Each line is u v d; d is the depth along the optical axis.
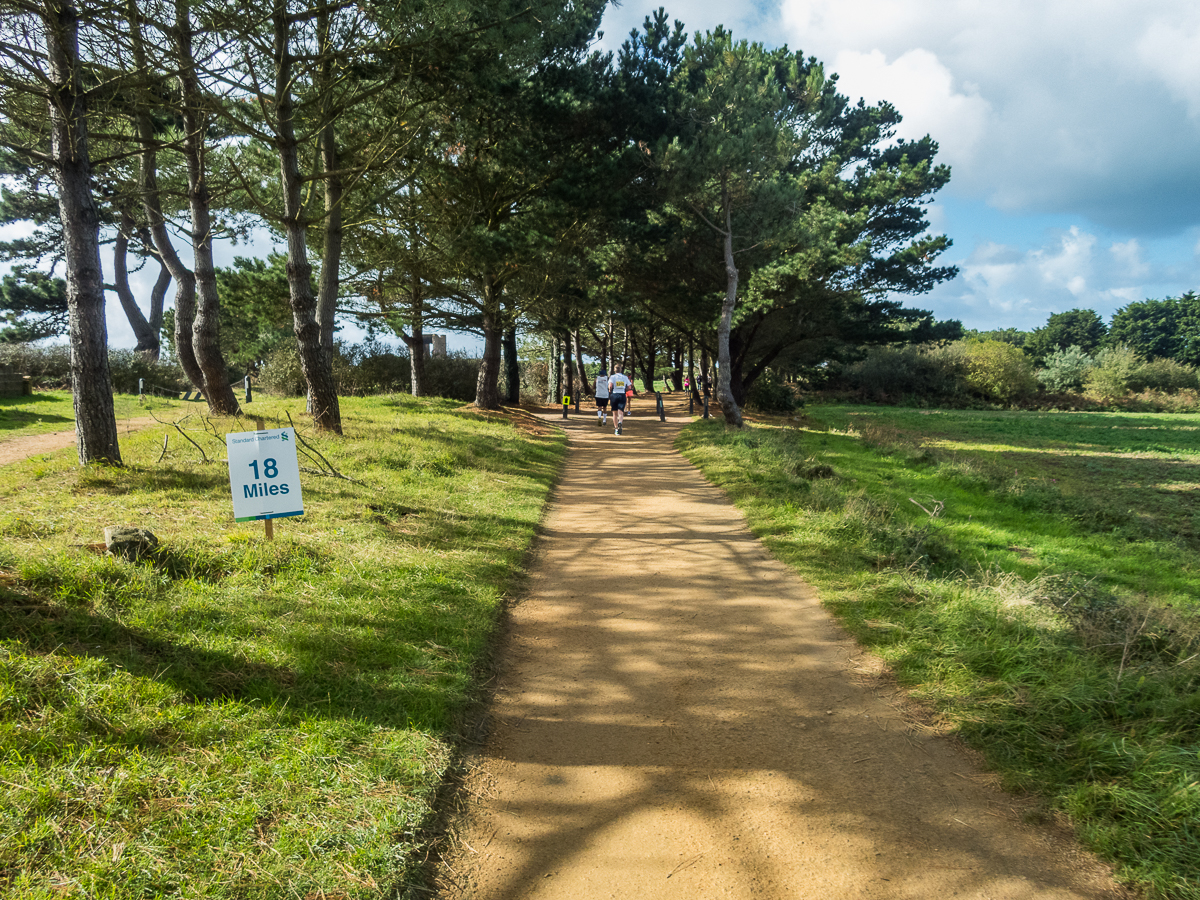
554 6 13.54
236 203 20.17
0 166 20.34
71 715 3.34
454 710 4.18
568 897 2.85
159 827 2.85
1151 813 3.13
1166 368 61.84
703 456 15.17
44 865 2.58
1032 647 5.00
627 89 21.08
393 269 21.89
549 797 3.53
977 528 11.67
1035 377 61.59
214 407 15.45
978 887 2.86
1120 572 9.89
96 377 9.08
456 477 11.38
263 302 23.95
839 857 3.06
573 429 22.75
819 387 60.16
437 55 12.83
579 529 9.23
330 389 13.92
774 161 21.70
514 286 22.72
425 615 5.40
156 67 10.10
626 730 4.21
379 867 2.85
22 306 39.91
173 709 3.58
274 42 12.37
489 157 20.20
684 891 2.88
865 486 13.91
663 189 21.84
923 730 4.17
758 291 21.91
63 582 4.63
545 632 5.75
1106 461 22.84
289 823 3.00
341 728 3.72
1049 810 3.35
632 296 26.70
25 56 8.58
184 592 5.09
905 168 30.31
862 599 6.30
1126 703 4.08
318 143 16.39
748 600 6.50
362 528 7.51
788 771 3.75
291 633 4.66
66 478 8.50
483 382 23.80
